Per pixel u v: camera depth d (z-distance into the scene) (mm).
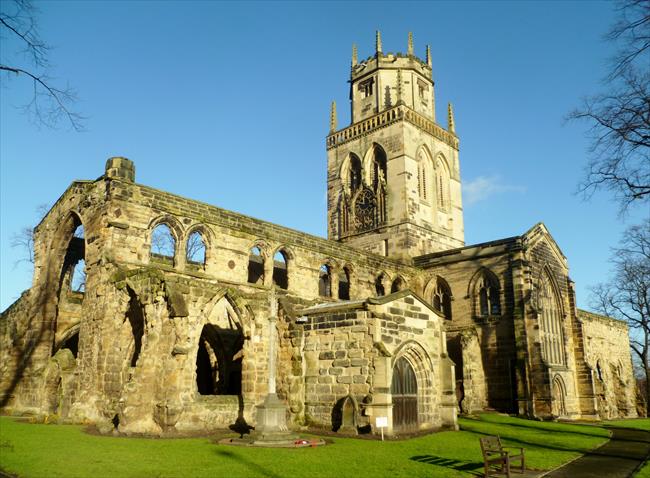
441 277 59469
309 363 33719
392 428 30375
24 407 42219
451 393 35375
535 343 50156
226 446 24141
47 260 45312
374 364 30766
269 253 46688
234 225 44031
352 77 75062
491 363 53156
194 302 32125
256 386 33844
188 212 40969
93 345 35156
